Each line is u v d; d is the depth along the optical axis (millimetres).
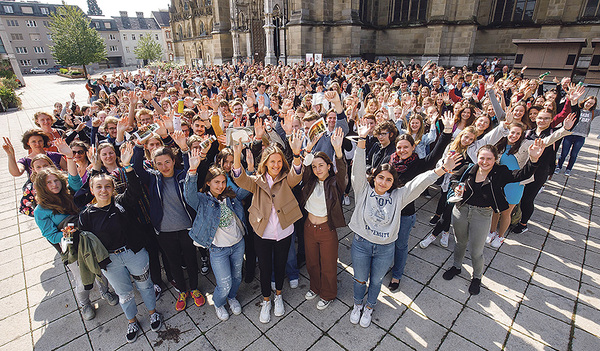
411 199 2838
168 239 3174
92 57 42594
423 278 3865
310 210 3131
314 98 6219
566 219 5027
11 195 6656
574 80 16516
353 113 5141
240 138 2855
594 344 2902
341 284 3848
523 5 20000
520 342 2953
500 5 20734
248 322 3311
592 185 6215
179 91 9250
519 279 3770
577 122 6270
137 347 3059
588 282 3676
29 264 4332
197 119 4250
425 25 22719
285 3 23906
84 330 3273
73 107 8164
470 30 20203
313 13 21953
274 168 2973
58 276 4090
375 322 3248
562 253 4211
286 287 3824
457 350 2898
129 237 2875
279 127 4781
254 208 3135
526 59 15883
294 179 3059
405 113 5352
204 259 4020
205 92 9219
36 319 3418
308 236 3213
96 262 2768
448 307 3406
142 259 3008
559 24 18359
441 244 4508
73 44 41156
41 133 4273
